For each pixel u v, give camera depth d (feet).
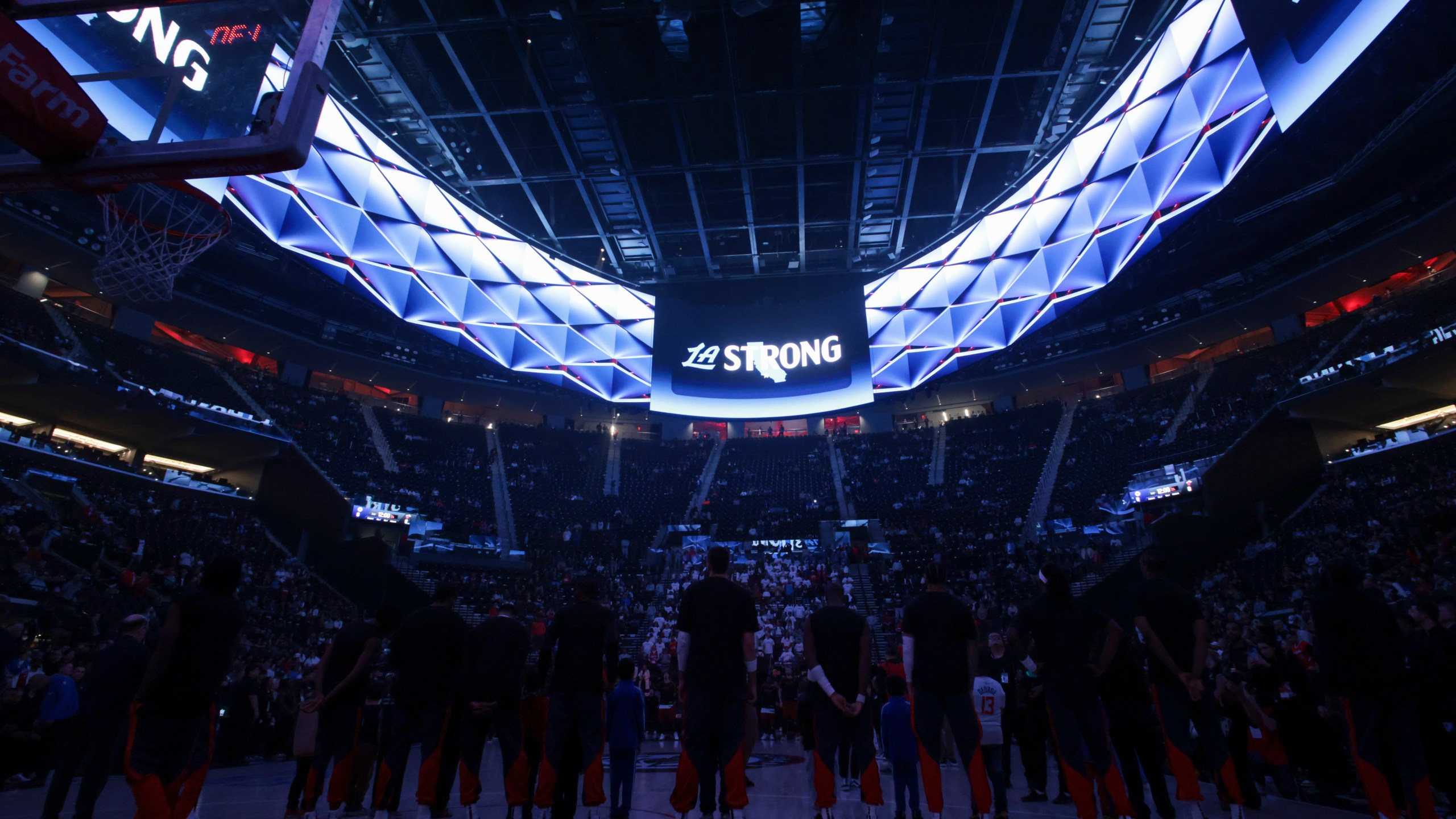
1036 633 17.11
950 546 92.84
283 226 88.94
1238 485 81.92
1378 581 48.80
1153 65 82.17
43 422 81.76
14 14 17.79
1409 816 14.58
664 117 90.94
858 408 109.60
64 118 16.63
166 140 17.56
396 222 100.78
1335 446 82.89
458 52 80.48
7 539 51.03
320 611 76.07
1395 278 101.04
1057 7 76.69
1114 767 16.15
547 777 16.53
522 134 93.97
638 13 73.51
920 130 90.43
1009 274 107.04
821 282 129.80
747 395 113.60
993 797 18.94
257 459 93.09
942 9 73.82
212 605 15.20
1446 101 66.69
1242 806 16.26
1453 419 71.72
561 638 17.65
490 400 136.67
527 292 116.37
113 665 16.43
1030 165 99.40
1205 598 69.36
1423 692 18.76
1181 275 111.86
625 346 122.11
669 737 56.54
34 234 83.05
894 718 19.13
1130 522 88.28
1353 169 79.66
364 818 21.04
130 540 64.39
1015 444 121.90
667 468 132.26
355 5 73.36
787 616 77.56
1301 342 99.45
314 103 18.15
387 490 102.83
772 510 111.75
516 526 109.50
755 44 79.41
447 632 18.42
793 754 43.06
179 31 18.56
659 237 117.39
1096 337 123.03
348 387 129.80
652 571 96.84
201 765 15.29
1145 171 87.66
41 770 28.78
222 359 107.55
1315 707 24.97
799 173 98.99
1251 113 74.90
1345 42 54.39
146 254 43.14
